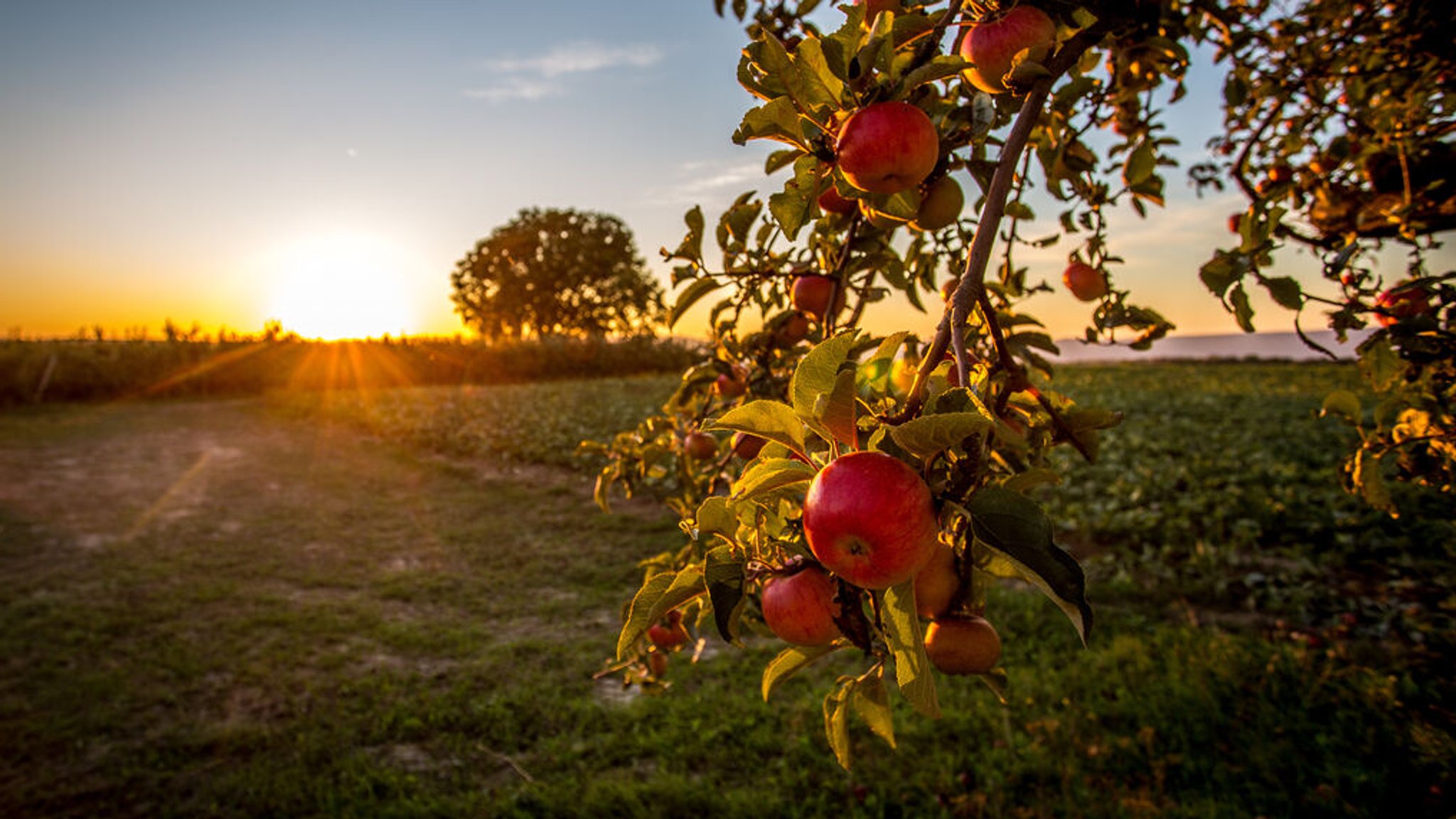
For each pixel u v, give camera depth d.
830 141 1.04
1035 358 1.62
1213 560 7.01
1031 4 1.21
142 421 18.75
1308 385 29.00
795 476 0.88
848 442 0.84
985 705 4.80
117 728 4.91
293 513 10.38
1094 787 3.95
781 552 1.04
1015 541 0.76
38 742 4.74
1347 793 3.68
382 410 20.03
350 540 9.24
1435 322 1.63
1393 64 2.49
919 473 0.81
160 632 6.37
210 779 4.41
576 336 49.22
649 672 2.50
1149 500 9.49
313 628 6.50
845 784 4.17
